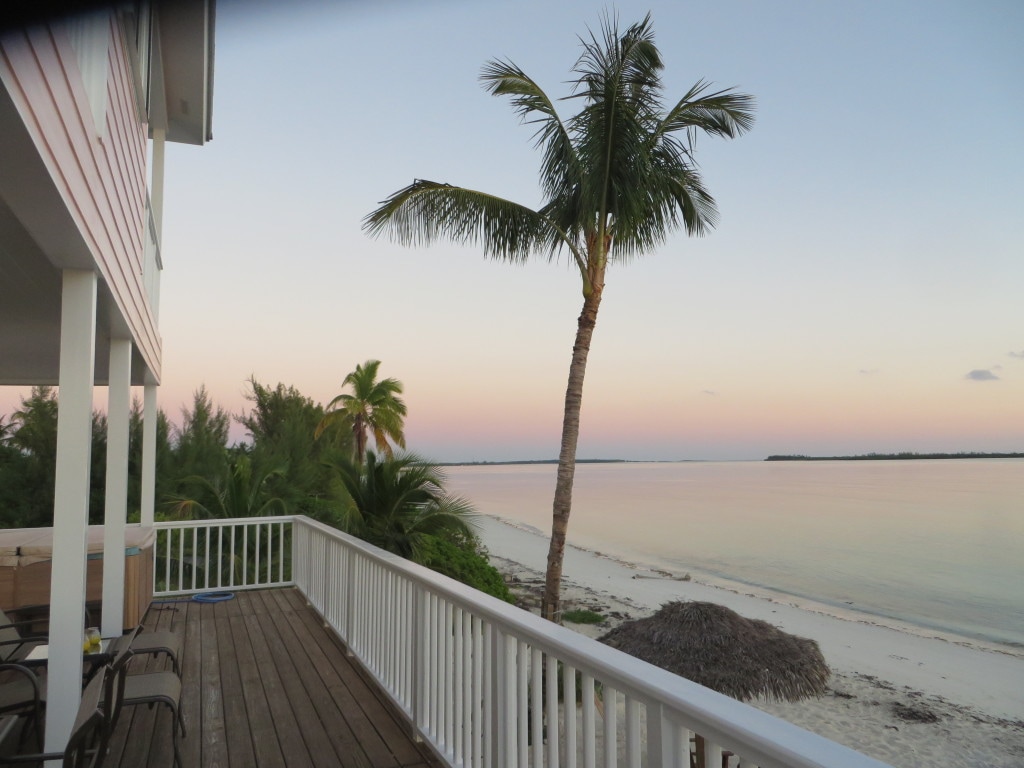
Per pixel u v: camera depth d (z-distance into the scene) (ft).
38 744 10.28
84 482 10.45
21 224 9.23
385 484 33.63
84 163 9.05
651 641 26.17
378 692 14.73
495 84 31.96
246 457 54.65
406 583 13.23
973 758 31.27
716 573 79.87
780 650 25.17
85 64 9.39
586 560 88.84
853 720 36.04
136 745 11.96
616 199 31.30
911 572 80.43
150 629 20.56
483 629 9.91
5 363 23.12
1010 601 66.44
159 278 25.76
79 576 10.37
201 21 21.21
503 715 8.73
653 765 5.38
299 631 20.34
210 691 14.82
